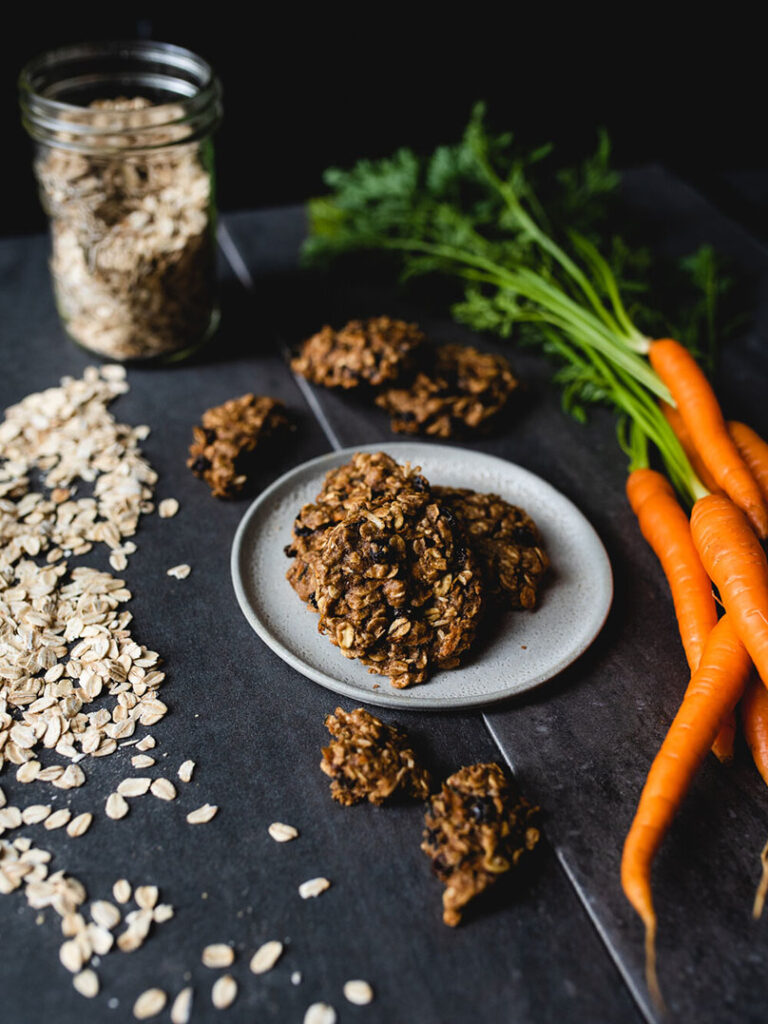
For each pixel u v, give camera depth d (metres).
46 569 0.45
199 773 0.38
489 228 0.61
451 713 0.40
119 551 0.46
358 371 0.51
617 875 0.36
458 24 0.88
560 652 0.41
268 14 0.82
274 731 0.39
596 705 0.41
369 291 0.63
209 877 0.35
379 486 0.43
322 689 0.41
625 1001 0.33
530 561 0.43
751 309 0.61
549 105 0.97
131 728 0.39
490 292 0.62
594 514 0.49
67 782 0.38
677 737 0.37
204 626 0.43
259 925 0.34
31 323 0.59
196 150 0.53
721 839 0.37
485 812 0.36
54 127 0.50
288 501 0.47
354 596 0.39
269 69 0.86
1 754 0.38
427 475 0.49
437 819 0.36
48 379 0.55
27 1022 0.32
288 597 0.43
